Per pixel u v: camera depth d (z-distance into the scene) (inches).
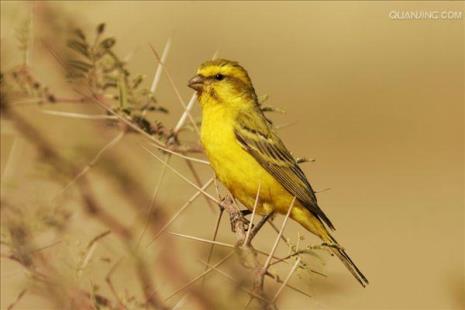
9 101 391.9
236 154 487.8
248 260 293.4
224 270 297.1
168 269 332.5
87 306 326.6
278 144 499.2
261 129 495.2
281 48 1157.1
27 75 398.0
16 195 355.3
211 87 497.0
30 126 387.5
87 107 403.9
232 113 494.6
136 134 397.7
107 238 349.4
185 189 365.1
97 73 402.6
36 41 412.2
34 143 380.8
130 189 367.2
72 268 331.6
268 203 498.3
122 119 383.9
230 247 310.3
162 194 356.2
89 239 346.3
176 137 414.0
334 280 308.5
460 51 1195.3
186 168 390.3
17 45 406.9
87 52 399.9
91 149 381.4
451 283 368.5
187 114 417.1
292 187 493.4
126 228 352.8
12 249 334.6
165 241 339.0
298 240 311.6
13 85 394.9
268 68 1138.7
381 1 1192.8
